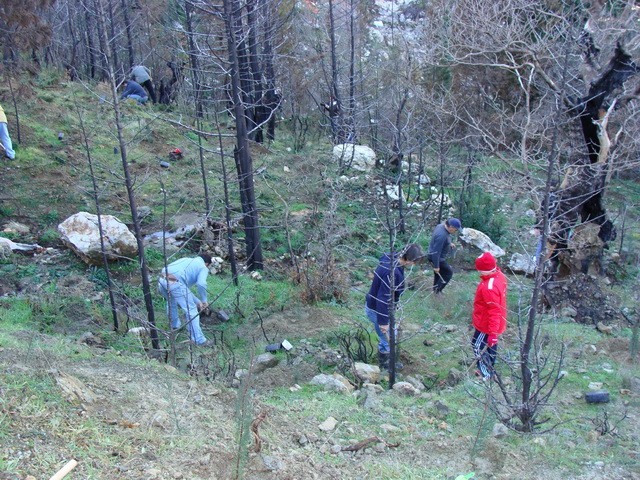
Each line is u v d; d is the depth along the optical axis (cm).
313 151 1542
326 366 702
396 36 1903
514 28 1192
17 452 332
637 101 1104
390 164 1452
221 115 1697
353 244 1123
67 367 466
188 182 1249
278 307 873
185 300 727
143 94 1639
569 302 891
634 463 444
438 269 930
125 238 943
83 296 834
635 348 704
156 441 380
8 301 784
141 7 1698
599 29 954
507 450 445
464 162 1466
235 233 1111
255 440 393
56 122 1341
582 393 604
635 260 1134
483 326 626
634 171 1777
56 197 1109
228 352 715
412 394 579
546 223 494
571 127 945
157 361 573
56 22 1856
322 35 1962
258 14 1199
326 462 406
